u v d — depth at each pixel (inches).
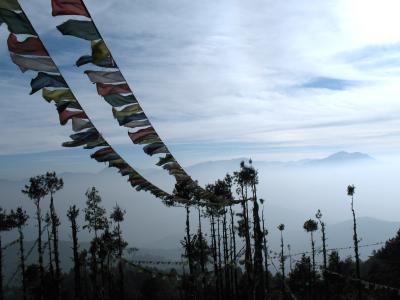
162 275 1482.5
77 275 1676.9
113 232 1818.4
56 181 1697.8
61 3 183.6
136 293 2175.2
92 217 1800.0
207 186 1557.6
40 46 196.5
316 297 1998.0
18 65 201.8
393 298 1664.6
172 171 417.1
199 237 1642.5
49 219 1718.8
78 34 197.3
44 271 1721.2
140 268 1515.7
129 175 389.1
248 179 1459.2
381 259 2214.6
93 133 266.5
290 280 2119.8
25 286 1635.1
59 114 239.5
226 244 1681.8
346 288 1877.5
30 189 1641.2
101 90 239.1
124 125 279.0
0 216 1603.1
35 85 213.2
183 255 1646.2
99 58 212.4
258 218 1000.2
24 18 183.6
